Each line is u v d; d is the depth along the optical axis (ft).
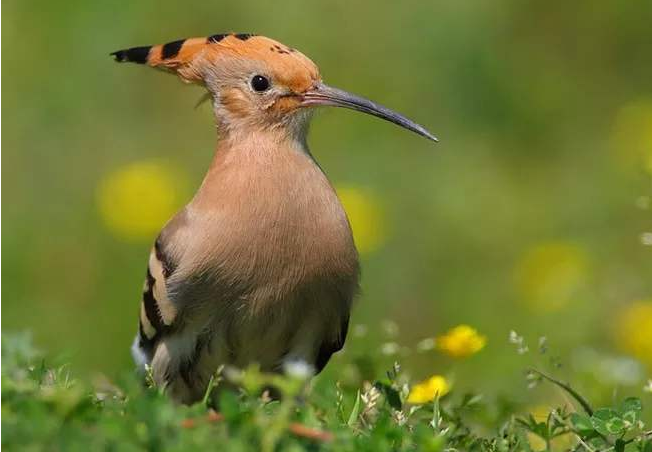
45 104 49.16
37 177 47.73
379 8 51.11
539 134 50.06
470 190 47.24
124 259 43.60
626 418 25.07
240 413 21.88
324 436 21.84
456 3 50.88
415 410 26.40
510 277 44.16
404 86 50.03
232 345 28.86
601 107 50.96
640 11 52.01
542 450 26.12
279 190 28.45
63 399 21.81
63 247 44.91
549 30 51.55
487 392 32.50
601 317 40.60
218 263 28.09
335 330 29.43
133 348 30.91
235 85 29.89
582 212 46.78
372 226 43.52
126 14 50.57
